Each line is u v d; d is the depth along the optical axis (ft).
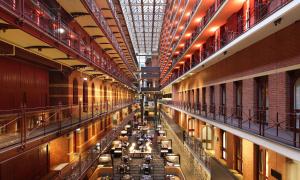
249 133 27.58
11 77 36.55
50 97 50.39
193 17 67.46
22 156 36.47
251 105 36.78
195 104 75.51
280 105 28.81
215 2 55.06
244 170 37.99
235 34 45.80
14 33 25.49
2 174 31.76
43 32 28.22
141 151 98.07
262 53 33.35
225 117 39.78
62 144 48.83
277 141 21.47
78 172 41.86
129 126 138.62
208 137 62.39
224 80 50.34
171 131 134.10
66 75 50.70
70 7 49.16
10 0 24.90
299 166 26.66
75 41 49.62
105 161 65.05
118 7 109.50
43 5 39.45
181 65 116.98
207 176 51.52
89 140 65.98
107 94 100.37
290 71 27.43
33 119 39.88
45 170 44.60
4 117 31.58
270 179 29.96
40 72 46.50
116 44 92.58
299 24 25.00
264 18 26.81
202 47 74.74
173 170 72.74
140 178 71.51
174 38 118.62
